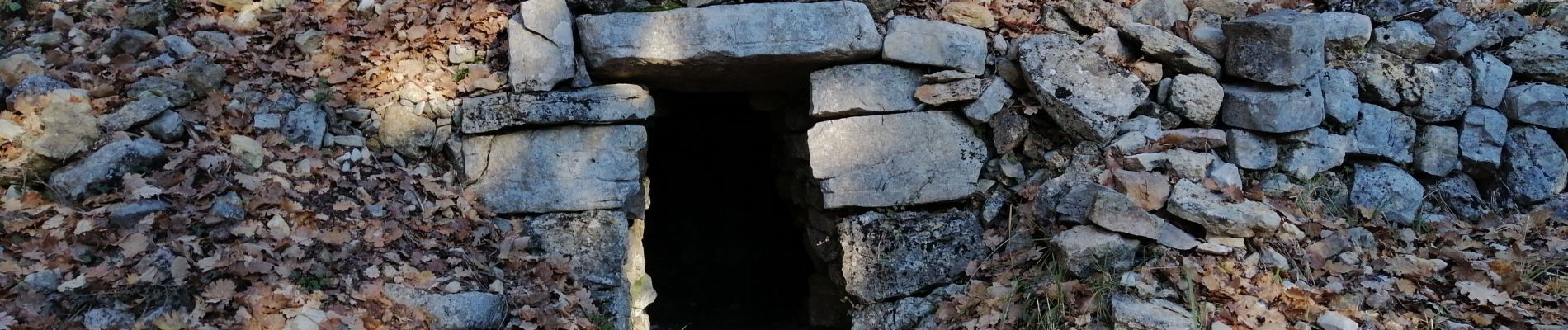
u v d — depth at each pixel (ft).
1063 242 13.04
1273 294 12.17
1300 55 13.64
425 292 12.02
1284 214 13.41
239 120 13.23
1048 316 12.57
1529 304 12.19
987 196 14.33
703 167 22.17
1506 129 14.74
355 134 13.79
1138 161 13.65
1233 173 13.76
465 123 13.80
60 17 14.17
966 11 14.46
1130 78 14.02
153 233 11.55
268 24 14.62
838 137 14.08
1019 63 14.16
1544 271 12.76
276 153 13.14
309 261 11.94
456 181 13.92
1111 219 12.98
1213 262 12.70
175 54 13.75
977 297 13.41
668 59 13.75
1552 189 14.64
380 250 12.56
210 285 11.21
